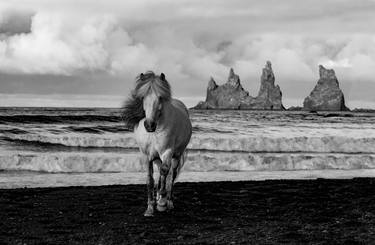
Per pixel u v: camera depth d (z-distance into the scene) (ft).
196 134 96.63
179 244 19.20
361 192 34.47
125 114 24.22
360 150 78.64
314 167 57.62
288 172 52.80
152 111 22.18
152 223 23.45
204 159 56.18
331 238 20.34
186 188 36.47
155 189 28.25
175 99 28.73
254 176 48.85
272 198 31.78
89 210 26.99
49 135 84.48
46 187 38.17
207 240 19.94
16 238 20.13
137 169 53.36
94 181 43.93
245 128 120.47
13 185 40.42
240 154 61.93
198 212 26.43
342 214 26.14
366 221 24.22
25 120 121.29
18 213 25.98
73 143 74.59
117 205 28.73
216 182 40.63
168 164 23.36
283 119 217.97
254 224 23.45
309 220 24.49
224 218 24.89
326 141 80.28
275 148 77.97
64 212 26.40
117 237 20.40
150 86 22.47
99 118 131.13
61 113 219.61
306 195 33.17
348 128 132.67
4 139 75.82
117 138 75.56
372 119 237.04
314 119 226.38
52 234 20.99
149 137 23.44
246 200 30.94
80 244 19.15
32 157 53.01
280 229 22.27
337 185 38.50
